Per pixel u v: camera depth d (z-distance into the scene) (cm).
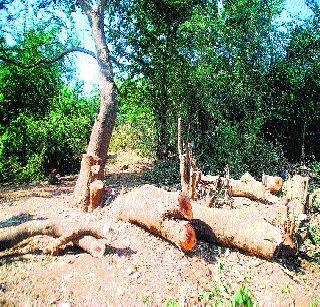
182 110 992
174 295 350
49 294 329
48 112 1300
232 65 932
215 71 934
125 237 446
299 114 1027
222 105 940
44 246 418
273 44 980
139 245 431
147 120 1202
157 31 1113
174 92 1036
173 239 423
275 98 987
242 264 430
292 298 376
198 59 984
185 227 418
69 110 1190
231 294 370
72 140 1091
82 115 1191
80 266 376
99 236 414
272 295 379
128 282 358
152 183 826
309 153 1061
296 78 946
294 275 423
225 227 454
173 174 883
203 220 465
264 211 582
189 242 416
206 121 977
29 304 313
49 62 899
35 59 1248
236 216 473
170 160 1038
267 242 435
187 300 345
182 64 1020
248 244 441
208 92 918
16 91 1269
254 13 900
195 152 916
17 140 1089
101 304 321
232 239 448
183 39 1043
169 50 1063
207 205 534
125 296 337
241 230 449
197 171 580
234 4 922
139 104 1166
